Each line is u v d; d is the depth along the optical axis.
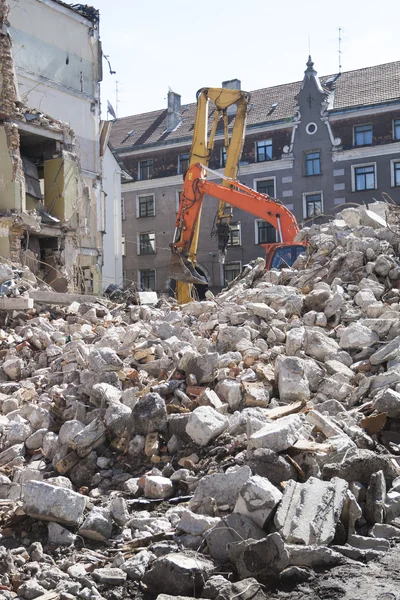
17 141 20.44
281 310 11.03
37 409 8.10
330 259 13.92
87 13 29.09
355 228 14.80
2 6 20.89
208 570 4.57
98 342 10.79
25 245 20.89
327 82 44.56
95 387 7.91
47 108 26.73
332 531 4.81
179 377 8.42
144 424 7.05
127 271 47.59
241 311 11.42
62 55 27.47
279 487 5.48
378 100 40.97
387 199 40.38
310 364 8.24
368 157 40.94
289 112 43.41
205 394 7.62
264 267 17.39
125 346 10.48
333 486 5.07
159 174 47.00
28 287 15.70
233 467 6.02
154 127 49.31
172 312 12.45
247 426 6.42
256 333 10.06
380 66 44.12
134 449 6.95
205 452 6.71
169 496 6.21
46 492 5.73
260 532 4.89
